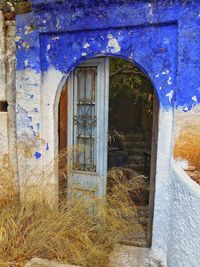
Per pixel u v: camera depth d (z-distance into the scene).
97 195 3.69
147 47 3.03
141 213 4.46
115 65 5.38
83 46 3.29
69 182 3.79
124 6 3.03
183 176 2.62
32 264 2.91
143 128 8.20
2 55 3.65
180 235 2.51
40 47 3.47
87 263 3.01
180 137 2.94
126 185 3.66
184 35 2.83
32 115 3.58
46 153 3.61
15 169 3.84
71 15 3.24
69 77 3.65
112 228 3.44
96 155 3.66
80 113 3.69
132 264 3.10
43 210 3.41
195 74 2.83
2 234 3.16
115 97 8.41
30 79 3.53
